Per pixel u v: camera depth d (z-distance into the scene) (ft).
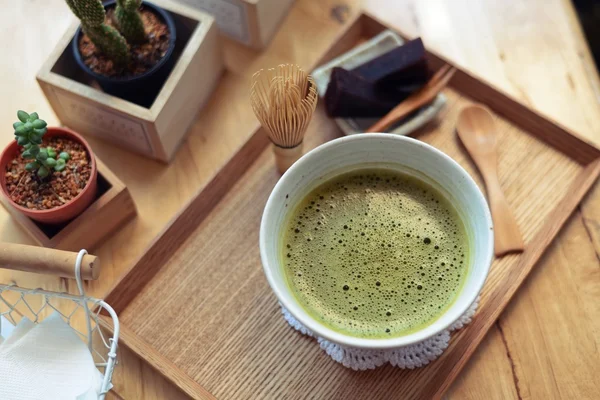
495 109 2.02
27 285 1.84
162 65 1.92
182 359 1.76
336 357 1.72
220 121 2.04
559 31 2.13
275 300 1.81
